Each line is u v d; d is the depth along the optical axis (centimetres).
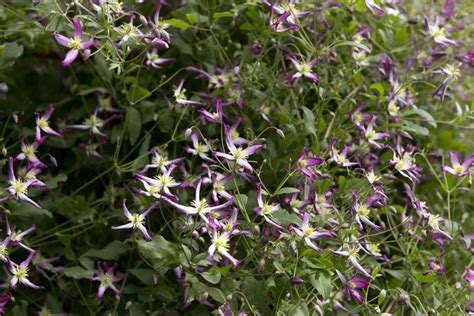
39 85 112
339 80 107
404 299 97
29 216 100
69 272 96
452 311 99
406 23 113
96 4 96
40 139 98
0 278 97
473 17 117
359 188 99
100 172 107
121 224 102
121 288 97
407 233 103
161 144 106
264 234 92
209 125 103
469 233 111
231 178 93
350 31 110
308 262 91
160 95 107
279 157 103
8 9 104
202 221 92
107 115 107
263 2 100
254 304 93
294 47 108
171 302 97
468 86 120
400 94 106
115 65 96
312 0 105
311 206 96
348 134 105
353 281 93
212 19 108
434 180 112
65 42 94
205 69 108
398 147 102
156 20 99
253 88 104
